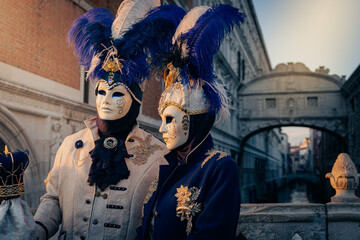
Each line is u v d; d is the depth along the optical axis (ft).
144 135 5.40
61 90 21.42
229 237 3.48
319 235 8.82
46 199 4.90
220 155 4.00
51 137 20.34
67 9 22.33
